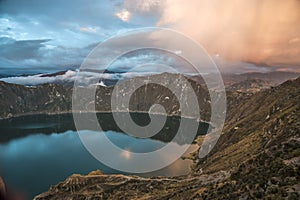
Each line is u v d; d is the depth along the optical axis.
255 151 157.12
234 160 170.12
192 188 114.75
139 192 146.62
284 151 76.75
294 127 130.38
